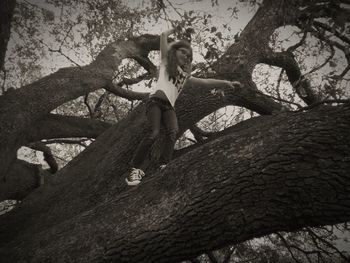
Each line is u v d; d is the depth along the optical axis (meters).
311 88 5.97
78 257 3.17
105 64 6.80
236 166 2.82
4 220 5.11
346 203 2.45
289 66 6.69
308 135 2.64
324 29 5.85
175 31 4.09
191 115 5.36
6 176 6.19
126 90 7.68
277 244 7.52
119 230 3.10
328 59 4.77
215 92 5.20
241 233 2.78
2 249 3.84
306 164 2.57
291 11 5.88
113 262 3.07
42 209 5.06
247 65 5.74
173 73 3.69
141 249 3.01
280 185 2.63
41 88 5.75
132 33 7.23
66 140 8.40
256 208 2.71
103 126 7.27
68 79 6.11
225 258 7.91
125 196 3.37
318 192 2.52
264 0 6.39
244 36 5.94
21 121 5.28
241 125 5.79
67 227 3.53
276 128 2.87
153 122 3.62
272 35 6.27
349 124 2.55
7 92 5.91
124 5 6.89
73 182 5.22
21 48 7.46
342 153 2.50
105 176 5.02
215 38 4.51
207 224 2.83
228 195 2.78
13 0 4.48
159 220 2.97
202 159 3.07
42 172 6.76
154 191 3.16
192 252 2.97
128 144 5.11
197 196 2.87
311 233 5.55
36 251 3.45
